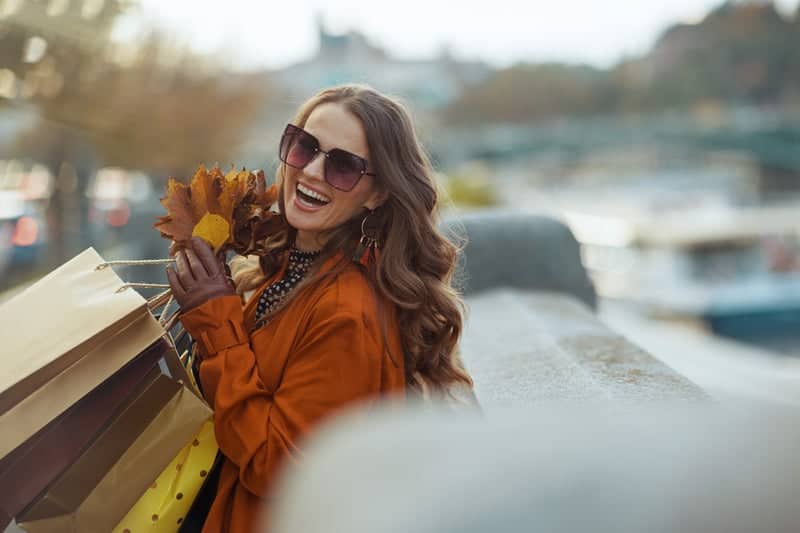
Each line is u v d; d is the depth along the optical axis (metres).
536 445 0.52
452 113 91.00
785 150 60.41
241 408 1.58
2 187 14.68
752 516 0.44
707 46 88.94
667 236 12.45
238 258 2.16
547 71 94.44
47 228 12.95
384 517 0.51
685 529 0.45
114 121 12.16
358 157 1.71
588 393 2.31
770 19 86.94
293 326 1.66
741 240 12.00
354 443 0.59
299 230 1.84
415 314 1.76
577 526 0.47
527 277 4.84
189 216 1.75
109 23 10.05
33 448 1.47
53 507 1.50
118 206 13.98
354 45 78.06
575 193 49.66
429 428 0.58
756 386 6.04
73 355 1.46
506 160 72.44
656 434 0.51
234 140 17.22
